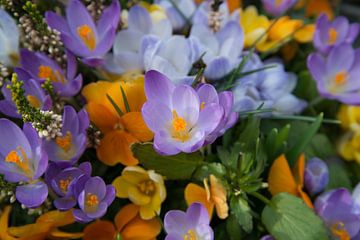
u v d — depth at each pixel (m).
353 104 0.51
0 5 0.46
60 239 0.44
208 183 0.44
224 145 0.46
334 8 0.68
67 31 0.47
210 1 0.51
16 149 0.43
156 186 0.45
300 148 0.47
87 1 0.47
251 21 0.54
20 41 0.48
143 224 0.45
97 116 0.44
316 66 0.51
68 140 0.43
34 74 0.46
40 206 0.44
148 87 0.42
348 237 0.46
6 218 0.45
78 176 0.41
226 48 0.48
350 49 0.52
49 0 0.51
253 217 0.47
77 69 0.49
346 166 0.53
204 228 0.42
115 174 0.47
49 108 0.43
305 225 0.43
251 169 0.45
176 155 0.43
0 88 0.47
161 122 0.42
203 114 0.41
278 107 0.50
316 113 0.54
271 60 0.55
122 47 0.48
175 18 0.51
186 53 0.45
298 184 0.47
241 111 0.47
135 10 0.48
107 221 0.44
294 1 0.56
